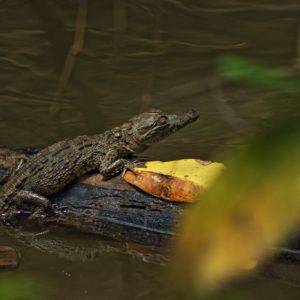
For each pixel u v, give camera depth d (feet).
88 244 31.22
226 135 43.55
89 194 32.53
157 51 58.18
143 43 59.67
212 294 17.72
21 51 57.62
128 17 64.28
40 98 49.96
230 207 5.02
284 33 60.90
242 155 5.02
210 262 5.05
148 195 31.32
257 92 49.16
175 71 54.49
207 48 58.65
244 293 25.76
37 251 30.63
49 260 29.66
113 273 28.66
